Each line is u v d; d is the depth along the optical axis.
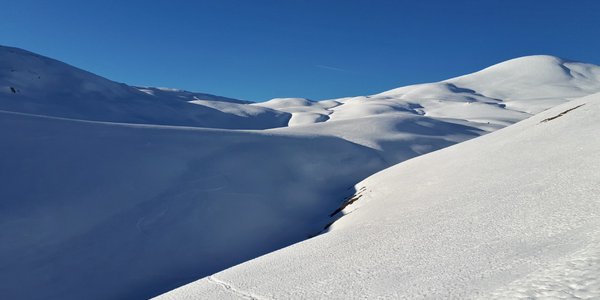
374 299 4.23
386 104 113.81
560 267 3.08
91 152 20.28
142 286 12.88
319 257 7.24
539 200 6.69
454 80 170.88
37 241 13.59
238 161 24.19
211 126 69.31
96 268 13.21
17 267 12.30
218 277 7.45
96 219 15.56
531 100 120.69
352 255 6.69
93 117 51.69
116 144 22.08
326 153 29.89
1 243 12.94
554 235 4.61
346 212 17.41
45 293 11.75
